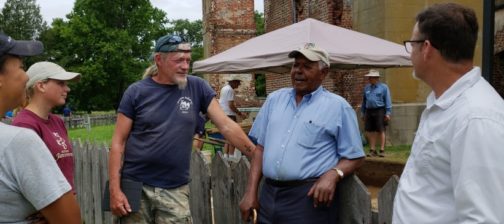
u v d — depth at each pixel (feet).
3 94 6.23
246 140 11.18
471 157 5.33
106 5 139.23
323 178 8.71
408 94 37.60
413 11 36.60
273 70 26.48
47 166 6.02
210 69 24.95
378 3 37.19
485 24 16.42
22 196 5.99
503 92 22.53
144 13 143.43
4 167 5.80
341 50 21.93
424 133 6.12
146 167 10.90
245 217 9.93
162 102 10.95
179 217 10.96
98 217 18.20
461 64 5.98
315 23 23.90
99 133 77.36
